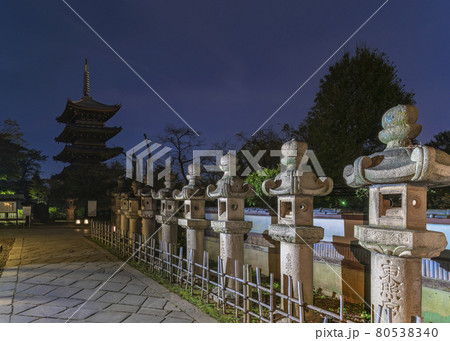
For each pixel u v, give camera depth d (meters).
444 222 6.46
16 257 13.67
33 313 7.01
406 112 4.49
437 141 23.78
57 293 8.47
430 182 4.25
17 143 36.56
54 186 41.97
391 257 4.47
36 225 32.81
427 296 6.20
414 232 4.05
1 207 34.56
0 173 35.62
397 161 4.33
